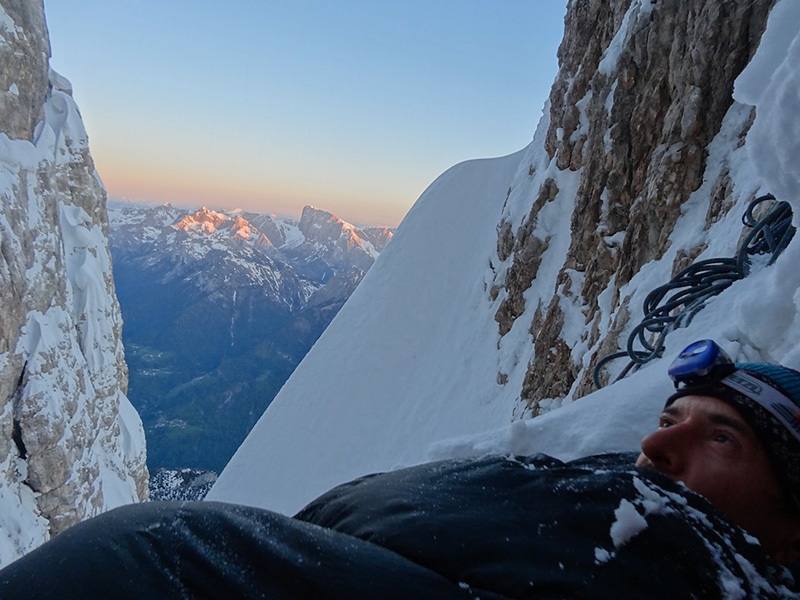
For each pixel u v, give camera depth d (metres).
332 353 20.25
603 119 10.12
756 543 1.18
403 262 21.75
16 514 20.66
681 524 1.16
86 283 30.09
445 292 20.03
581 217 10.80
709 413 1.50
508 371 13.58
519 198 16.77
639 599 1.04
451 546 1.15
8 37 22.67
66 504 22.81
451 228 22.06
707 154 7.89
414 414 16.16
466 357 16.22
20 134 23.61
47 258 24.00
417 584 1.07
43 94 25.47
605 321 8.76
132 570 1.07
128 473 32.44
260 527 1.19
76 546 1.13
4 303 20.64
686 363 1.63
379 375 18.38
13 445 21.20
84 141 31.64
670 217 8.02
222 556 1.11
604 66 10.31
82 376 26.39
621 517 1.17
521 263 14.19
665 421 1.66
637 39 9.34
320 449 16.91
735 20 7.67
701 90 7.89
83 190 31.42
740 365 1.60
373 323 20.09
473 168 23.89
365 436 16.73
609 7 12.55
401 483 1.46
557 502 1.25
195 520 1.19
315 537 1.16
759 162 3.32
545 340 11.11
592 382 7.28
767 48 3.40
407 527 1.21
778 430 1.41
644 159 9.21
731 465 1.41
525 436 3.27
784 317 3.21
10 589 1.06
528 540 1.15
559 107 15.19
